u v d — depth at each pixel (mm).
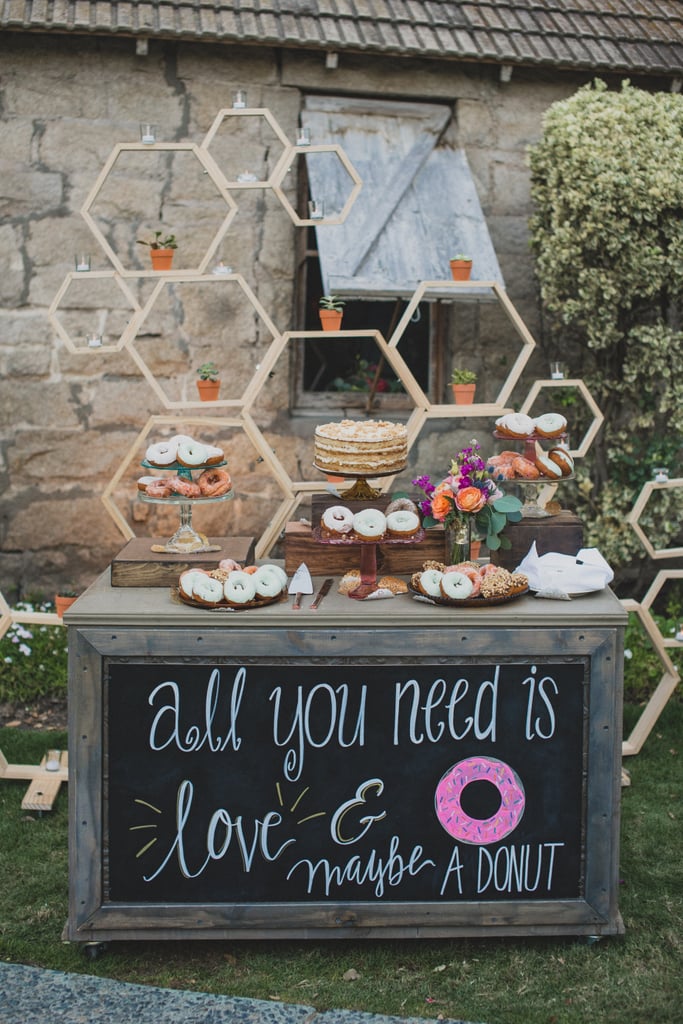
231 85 5773
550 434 3910
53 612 5691
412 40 5766
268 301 5945
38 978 3266
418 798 3383
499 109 6062
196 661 3332
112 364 5809
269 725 3357
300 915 3375
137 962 3373
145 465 3742
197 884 3377
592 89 6148
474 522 3684
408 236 5668
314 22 5730
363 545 3512
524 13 6145
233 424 4625
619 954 3406
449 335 6164
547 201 5750
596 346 5711
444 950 3443
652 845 4039
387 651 3324
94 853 3338
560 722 3373
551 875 3402
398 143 5906
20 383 5742
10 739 4844
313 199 5656
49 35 5566
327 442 3574
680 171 5363
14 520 5816
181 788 3357
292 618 3305
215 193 5820
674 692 5426
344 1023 3062
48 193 5664
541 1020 3092
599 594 3559
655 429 6125
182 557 3662
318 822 3381
